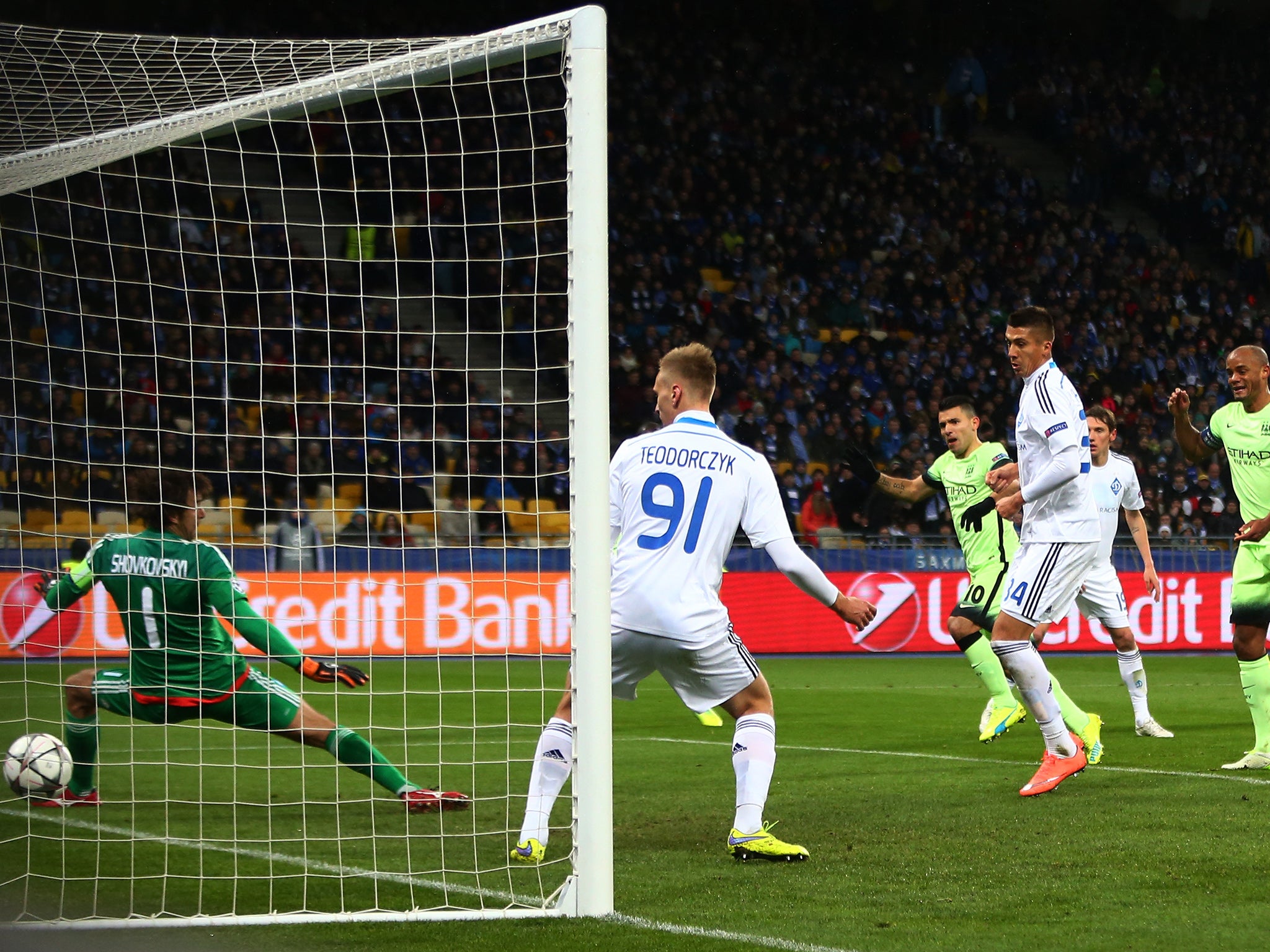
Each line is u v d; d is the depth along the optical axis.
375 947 7.73
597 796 8.60
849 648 33.69
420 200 44.41
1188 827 11.39
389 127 45.72
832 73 55.44
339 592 29.86
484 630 30.61
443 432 37.44
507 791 13.47
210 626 12.27
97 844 10.91
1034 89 58.09
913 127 54.34
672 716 21.47
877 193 51.78
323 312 39.66
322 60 11.80
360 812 12.45
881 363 45.94
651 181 48.97
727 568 33.53
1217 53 60.34
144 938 7.98
